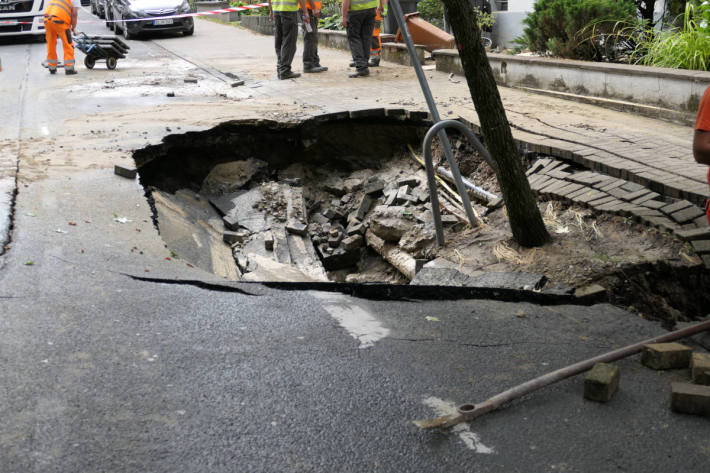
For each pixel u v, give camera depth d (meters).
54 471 2.51
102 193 6.18
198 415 2.89
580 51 10.47
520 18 16.09
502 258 5.34
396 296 4.19
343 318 3.86
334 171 9.60
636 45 10.43
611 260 4.95
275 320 3.82
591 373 2.99
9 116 9.89
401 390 3.10
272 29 22.06
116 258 4.72
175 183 8.36
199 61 16.27
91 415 2.86
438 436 2.75
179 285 4.29
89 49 14.62
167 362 3.31
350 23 12.54
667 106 8.36
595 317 3.91
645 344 3.35
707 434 2.72
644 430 2.76
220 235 7.64
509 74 11.27
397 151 9.57
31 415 2.84
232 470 2.55
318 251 8.12
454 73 12.67
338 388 3.11
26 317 3.71
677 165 6.33
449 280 4.82
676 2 10.88
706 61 8.87
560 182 6.45
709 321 3.62
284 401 3.01
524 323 3.83
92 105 10.66
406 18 14.82
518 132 7.95
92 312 3.82
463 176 8.34
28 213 5.51
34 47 19.97
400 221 7.67
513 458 2.61
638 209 5.52
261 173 9.06
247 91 11.66
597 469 2.53
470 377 3.22
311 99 10.56
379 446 2.70
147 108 10.20
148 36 23.39
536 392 3.06
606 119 8.48
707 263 4.79
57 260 4.57
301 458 2.63
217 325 3.74
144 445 2.68
